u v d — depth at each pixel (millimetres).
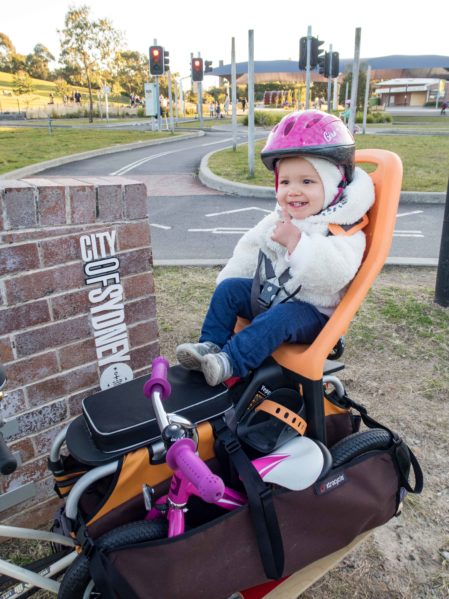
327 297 1770
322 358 1688
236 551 1532
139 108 46000
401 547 2205
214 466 1650
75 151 15562
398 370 3469
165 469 1558
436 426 2932
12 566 1594
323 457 1677
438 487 2510
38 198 1894
